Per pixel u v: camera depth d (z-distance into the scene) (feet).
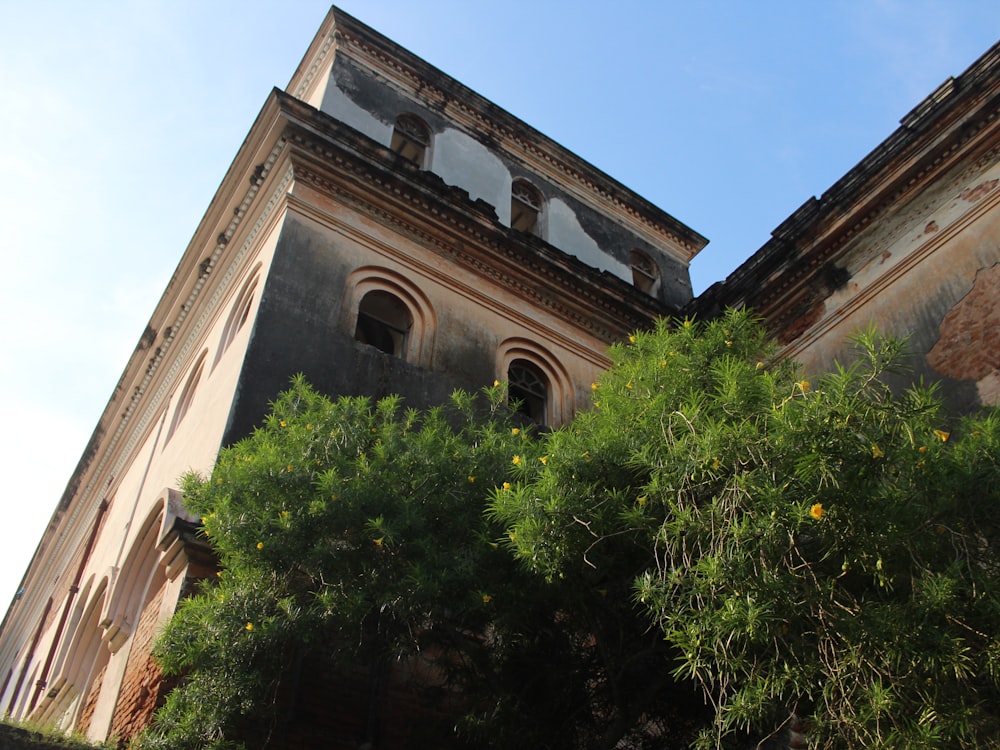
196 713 21.35
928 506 17.54
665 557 19.03
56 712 44.21
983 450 18.51
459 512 24.12
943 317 36.37
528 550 20.03
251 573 22.97
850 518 16.79
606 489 21.13
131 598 37.70
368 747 27.07
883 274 40.19
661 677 23.31
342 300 38.24
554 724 23.89
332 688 27.61
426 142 51.49
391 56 52.60
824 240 43.04
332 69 49.29
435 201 43.42
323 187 41.04
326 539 22.75
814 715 16.89
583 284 47.78
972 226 36.81
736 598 16.66
